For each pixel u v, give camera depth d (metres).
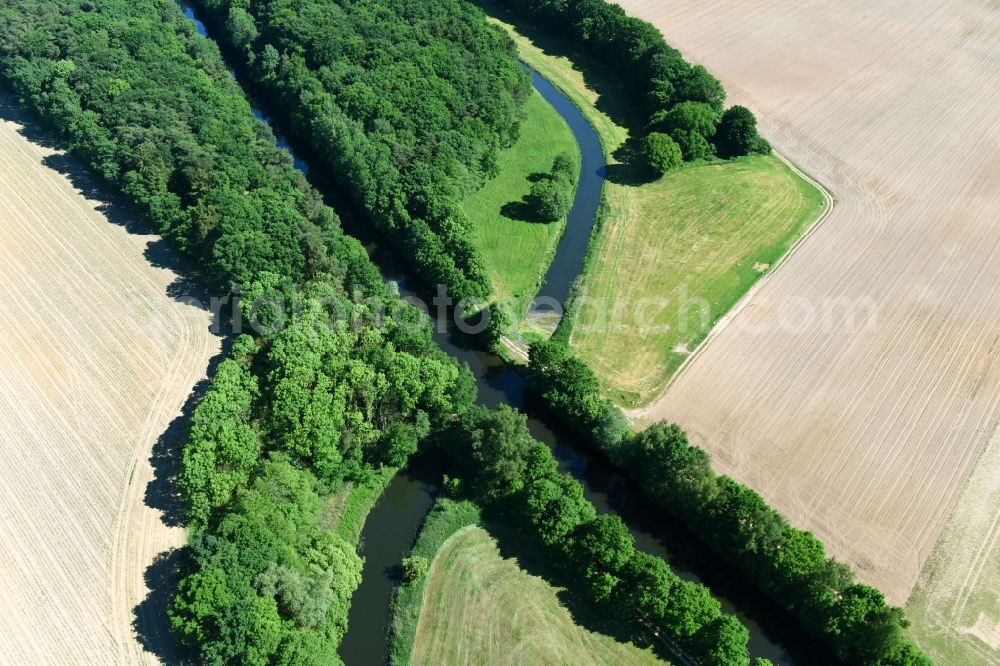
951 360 134.12
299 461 112.69
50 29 193.38
